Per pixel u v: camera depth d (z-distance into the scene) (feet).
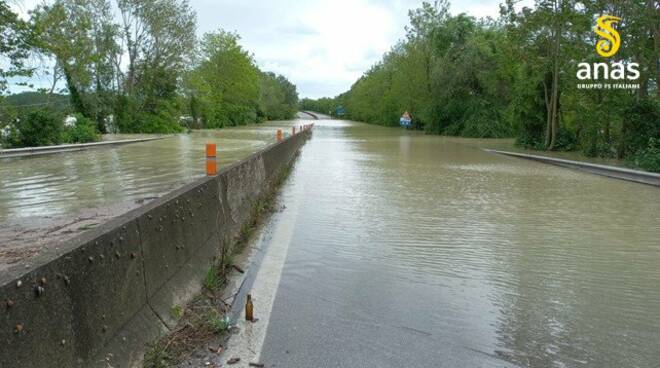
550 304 14.75
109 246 10.17
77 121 82.12
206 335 12.39
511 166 53.36
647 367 11.19
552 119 74.02
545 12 68.39
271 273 17.40
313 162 56.49
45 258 8.29
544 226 24.76
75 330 8.73
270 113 319.47
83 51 91.81
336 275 17.21
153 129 120.26
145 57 120.57
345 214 27.50
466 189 36.63
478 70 123.03
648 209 29.30
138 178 38.99
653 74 55.88
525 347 12.07
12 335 7.14
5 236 20.95
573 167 51.26
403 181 40.70
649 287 16.26
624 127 56.65
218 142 90.38
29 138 66.54
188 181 37.19
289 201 31.68
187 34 124.67
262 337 12.39
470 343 12.23
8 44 60.08
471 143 96.07
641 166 46.39
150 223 12.50
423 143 95.45
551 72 74.23
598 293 15.69
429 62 146.82
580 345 12.21
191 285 14.69
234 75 190.08
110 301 10.05
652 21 52.34
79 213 25.66
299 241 21.74
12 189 33.53
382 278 16.92
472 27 143.13
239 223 22.82
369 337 12.48
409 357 11.50
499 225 24.95
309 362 11.22
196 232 16.44
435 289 15.89
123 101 115.65
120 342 10.16
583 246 21.16
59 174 41.57
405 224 25.04
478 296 15.33
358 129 174.91
